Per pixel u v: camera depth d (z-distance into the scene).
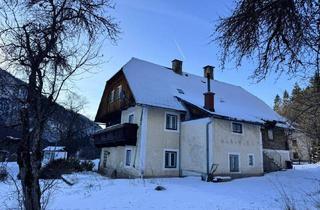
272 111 28.69
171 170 20.66
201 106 21.14
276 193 13.30
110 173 23.66
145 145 19.83
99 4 5.93
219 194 12.78
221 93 28.06
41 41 5.56
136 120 21.14
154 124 20.59
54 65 5.60
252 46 3.89
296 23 3.44
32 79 5.26
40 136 5.33
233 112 22.31
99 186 14.66
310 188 15.05
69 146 30.28
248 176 20.91
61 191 13.16
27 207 5.11
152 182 16.27
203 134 19.81
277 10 3.47
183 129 21.62
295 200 11.21
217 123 20.02
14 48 5.40
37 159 5.28
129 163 21.16
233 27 3.77
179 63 28.28
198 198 11.73
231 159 20.34
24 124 5.18
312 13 3.37
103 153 26.48
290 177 20.64
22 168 5.18
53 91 5.47
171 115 21.67
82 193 12.81
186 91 24.64
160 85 23.45
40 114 5.27
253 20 3.61
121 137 20.59
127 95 21.91
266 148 25.41
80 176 20.19
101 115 27.16
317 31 3.40
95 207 10.02
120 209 9.74
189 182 17.27
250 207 9.99
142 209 9.77
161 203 10.73
